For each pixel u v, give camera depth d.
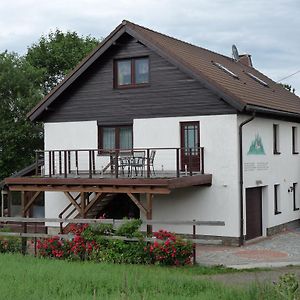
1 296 9.45
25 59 39.38
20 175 25.00
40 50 43.12
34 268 12.91
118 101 22.06
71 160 22.92
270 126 22.91
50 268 12.95
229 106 20.00
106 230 15.98
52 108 23.30
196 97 20.58
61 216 20.84
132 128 21.89
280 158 23.89
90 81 22.61
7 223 25.09
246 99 20.22
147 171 19.08
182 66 20.31
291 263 16.41
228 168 20.09
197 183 19.36
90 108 22.62
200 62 22.53
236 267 15.62
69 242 16.00
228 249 19.25
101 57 22.20
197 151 20.64
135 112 21.73
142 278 11.48
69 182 19.45
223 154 20.16
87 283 10.94
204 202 20.50
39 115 23.22
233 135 19.95
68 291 10.04
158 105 21.28
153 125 21.39
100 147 22.48
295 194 25.73
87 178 19.19
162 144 21.22
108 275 11.86
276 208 23.61
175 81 20.95
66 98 23.09
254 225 21.67
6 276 11.62
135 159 20.33
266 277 14.05
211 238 20.45
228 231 20.12
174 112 20.98
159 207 21.31
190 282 11.09
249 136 20.92
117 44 21.72
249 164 20.86
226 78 22.14
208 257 17.55
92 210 21.16
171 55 20.50
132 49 21.67
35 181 20.11
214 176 20.31
